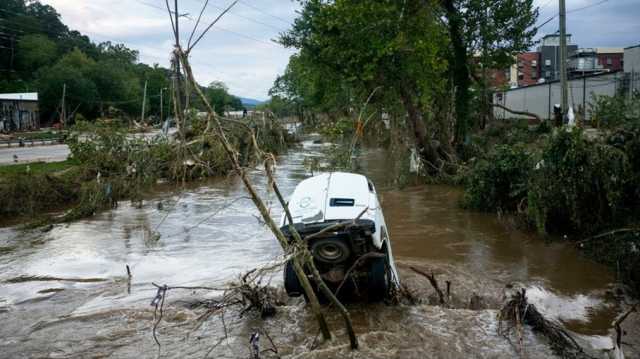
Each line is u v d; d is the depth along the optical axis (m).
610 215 10.10
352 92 25.30
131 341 6.50
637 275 7.73
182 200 17.22
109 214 15.12
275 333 6.55
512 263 9.15
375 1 19.98
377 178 21.05
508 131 26.97
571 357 5.64
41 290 8.62
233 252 10.59
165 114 78.75
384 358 5.72
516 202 12.76
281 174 23.48
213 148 10.94
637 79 32.25
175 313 7.33
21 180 16.16
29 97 65.19
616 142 10.52
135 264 9.94
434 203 15.25
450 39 22.52
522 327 6.39
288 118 74.25
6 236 12.80
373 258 7.04
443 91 22.73
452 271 8.77
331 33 22.33
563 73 20.23
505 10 27.41
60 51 92.50
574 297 7.48
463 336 6.22
